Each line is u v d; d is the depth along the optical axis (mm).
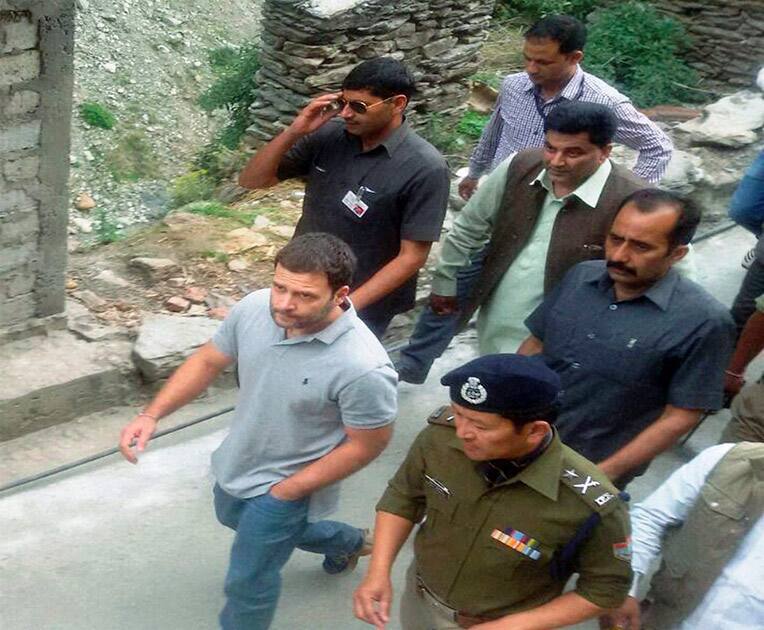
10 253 4703
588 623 3934
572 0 10094
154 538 4230
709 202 6840
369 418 3133
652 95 9023
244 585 3393
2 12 4195
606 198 3785
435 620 2965
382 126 3996
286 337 3164
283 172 4250
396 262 4082
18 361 4789
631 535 2783
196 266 5695
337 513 4418
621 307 3400
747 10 9070
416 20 7477
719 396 3373
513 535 2691
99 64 12711
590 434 3506
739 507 2836
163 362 4895
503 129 4992
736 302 4883
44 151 4586
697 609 2936
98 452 4672
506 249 3994
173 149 12102
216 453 3471
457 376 2568
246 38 14031
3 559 4035
